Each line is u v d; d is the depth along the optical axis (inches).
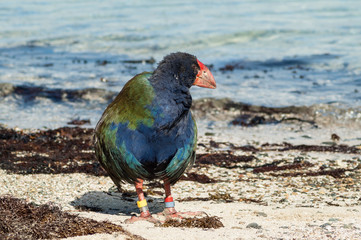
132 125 266.7
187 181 407.2
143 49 1149.1
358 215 302.0
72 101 781.3
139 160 267.7
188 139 273.1
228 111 713.0
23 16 1601.9
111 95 802.8
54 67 1004.6
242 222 283.7
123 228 260.4
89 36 1285.7
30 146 515.2
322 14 1424.7
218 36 1199.6
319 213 307.7
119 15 1539.1
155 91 263.9
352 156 495.8
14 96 797.2
